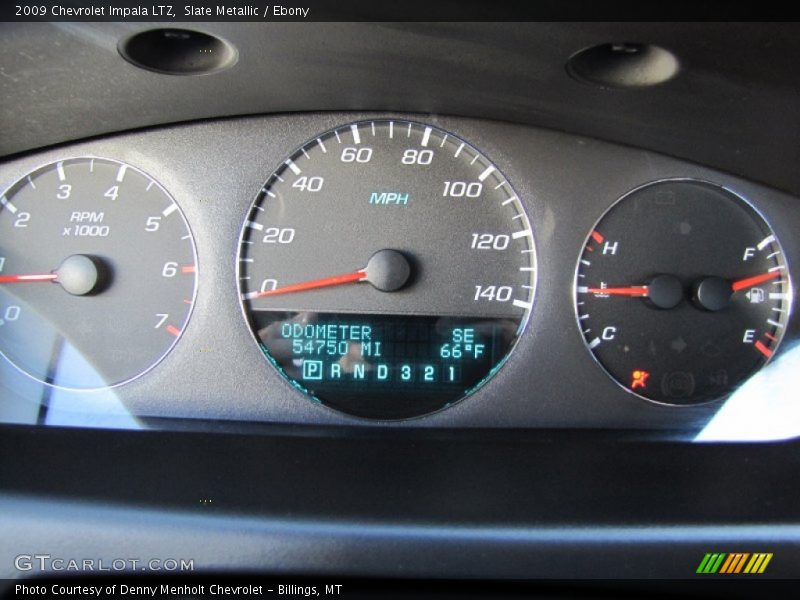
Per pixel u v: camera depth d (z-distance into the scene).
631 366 0.29
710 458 0.26
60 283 0.28
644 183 0.29
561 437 0.28
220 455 0.25
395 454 0.26
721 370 0.29
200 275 0.29
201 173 0.29
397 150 0.29
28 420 0.28
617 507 0.22
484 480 0.24
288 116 0.29
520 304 0.29
